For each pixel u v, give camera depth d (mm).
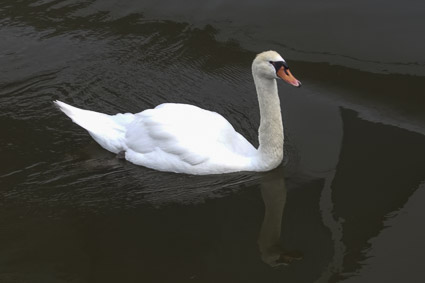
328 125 10875
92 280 7957
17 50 12891
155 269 8078
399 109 11203
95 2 14328
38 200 9320
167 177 9820
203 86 11977
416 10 13070
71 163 10141
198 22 13617
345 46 12578
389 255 8164
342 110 11234
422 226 8633
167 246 8422
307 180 9625
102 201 9281
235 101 11594
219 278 7918
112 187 9594
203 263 8148
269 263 8117
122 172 9961
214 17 13688
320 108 11312
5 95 11781
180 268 8086
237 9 13789
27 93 11828
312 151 10281
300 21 13281
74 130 10938
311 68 12273
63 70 12398
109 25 13641
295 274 7945
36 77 12211
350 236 8539
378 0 13422
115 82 12086
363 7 13336
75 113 10422
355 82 11859
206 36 13258
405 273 7840
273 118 9430
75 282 7938
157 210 9070
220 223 8805
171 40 13195
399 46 12367
